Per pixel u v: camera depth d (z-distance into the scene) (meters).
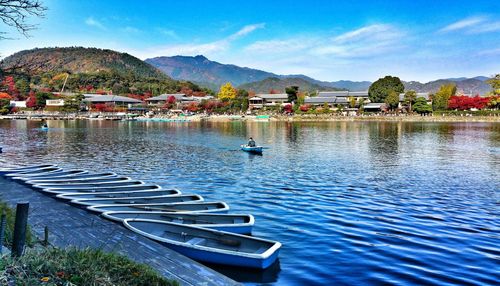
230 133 78.12
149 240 12.08
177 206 16.88
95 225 13.39
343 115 140.25
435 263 13.05
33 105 161.38
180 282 9.16
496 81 127.25
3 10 13.47
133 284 8.47
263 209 20.02
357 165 35.22
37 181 21.59
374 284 11.48
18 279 7.46
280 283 11.41
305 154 43.34
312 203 21.25
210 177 29.25
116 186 20.56
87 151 46.41
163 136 70.12
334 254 13.75
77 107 163.12
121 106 173.88
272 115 148.12
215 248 12.02
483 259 13.42
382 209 20.03
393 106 147.88
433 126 100.25
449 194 23.61
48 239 11.66
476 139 61.97
